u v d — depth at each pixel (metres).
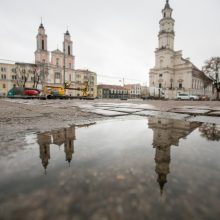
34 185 0.75
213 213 0.57
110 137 1.73
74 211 0.58
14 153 1.21
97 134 1.88
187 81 62.56
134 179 0.80
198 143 1.50
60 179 0.81
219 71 50.06
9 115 3.70
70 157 1.13
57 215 0.56
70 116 3.67
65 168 0.94
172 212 0.57
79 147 1.37
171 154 1.18
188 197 0.65
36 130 2.10
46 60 59.62
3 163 1.02
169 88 62.28
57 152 1.24
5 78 56.38
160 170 0.90
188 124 2.62
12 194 0.68
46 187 0.73
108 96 76.69
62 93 29.00
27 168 0.94
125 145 1.43
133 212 0.57
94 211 0.58
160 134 1.88
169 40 62.19
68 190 0.71
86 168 0.94
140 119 3.27
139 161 1.05
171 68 63.50
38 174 0.86
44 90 27.98
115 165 0.98
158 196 0.66
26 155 1.17
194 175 0.84
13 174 0.86
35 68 56.91
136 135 1.83
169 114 4.26
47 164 1.00
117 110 5.36
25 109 5.35
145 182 0.77
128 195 0.67
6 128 2.22
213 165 0.98
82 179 0.81
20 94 31.34
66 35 63.88
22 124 2.55
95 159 1.09
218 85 50.75
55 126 2.42
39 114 3.98
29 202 0.63
